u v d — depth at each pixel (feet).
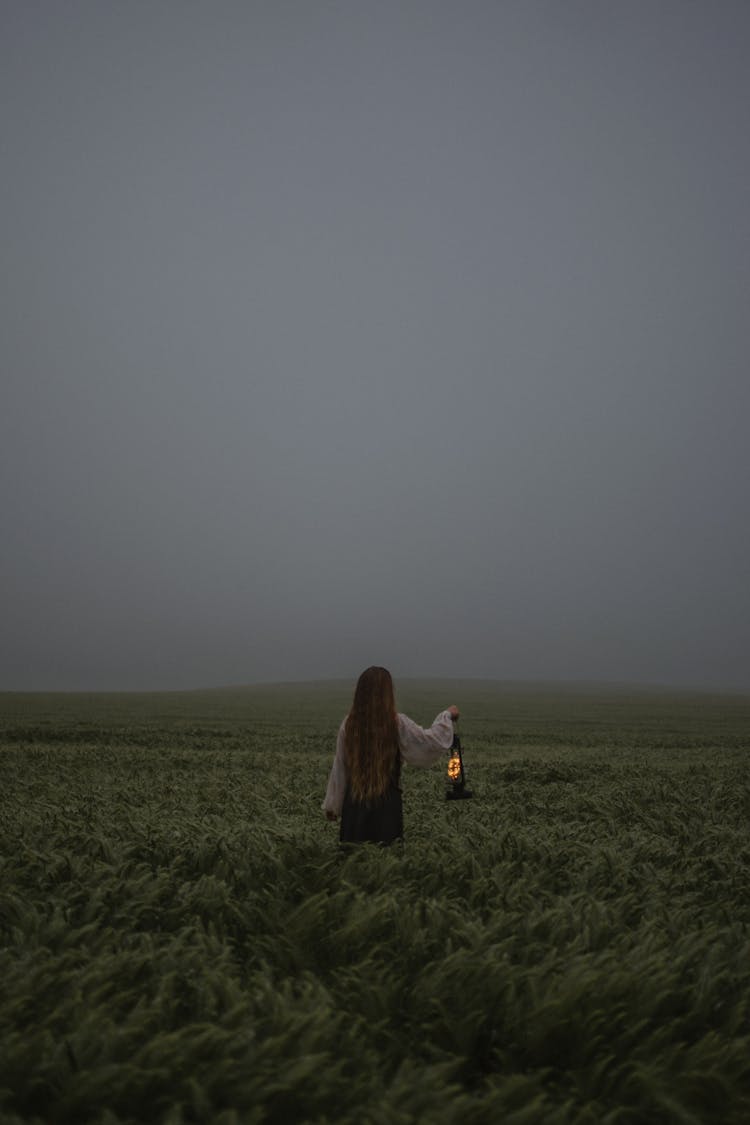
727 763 95.71
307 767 92.32
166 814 48.98
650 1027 17.76
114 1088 13.85
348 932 21.35
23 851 29.27
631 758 110.01
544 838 38.09
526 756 112.27
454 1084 16.11
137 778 78.74
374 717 27.68
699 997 18.49
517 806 53.36
